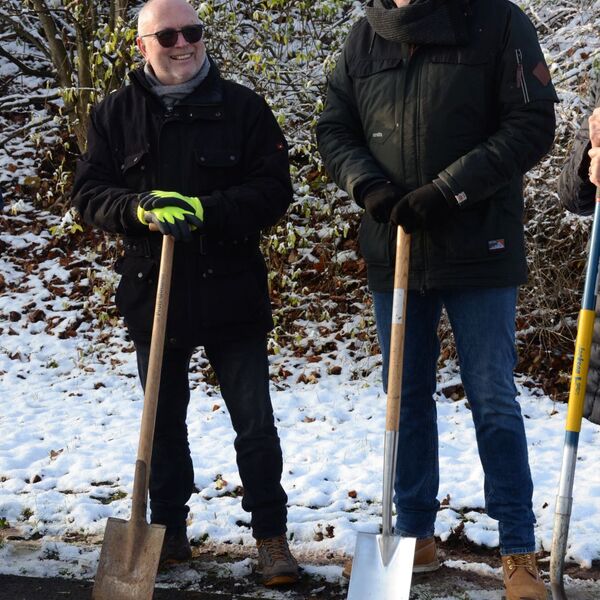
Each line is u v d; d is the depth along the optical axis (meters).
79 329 8.22
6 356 7.81
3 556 4.24
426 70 3.65
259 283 4.02
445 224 3.64
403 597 3.33
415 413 3.88
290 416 6.48
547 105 3.61
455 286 3.67
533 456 5.45
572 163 3.52
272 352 7.72
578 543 4.10
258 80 7.63
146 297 3.97
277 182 3.94
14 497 4.92
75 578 4.01
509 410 3.66
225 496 4.97
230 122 3.94
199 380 7.26
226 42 7.68
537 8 7.25
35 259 9.27
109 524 3.64
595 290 3.34
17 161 10.62
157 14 3.85
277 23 7.96
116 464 5.36
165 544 4.09
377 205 3.61
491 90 3.63
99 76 7.66
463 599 3.72
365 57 3.81
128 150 3.98
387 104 3.72
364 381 7.17
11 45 12.14
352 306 8.13
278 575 3.86
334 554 4.22
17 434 6.01
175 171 3.91
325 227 8.48
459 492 4.82
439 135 3.63
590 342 3.33
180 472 4.09
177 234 3.63
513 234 3.69
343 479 5.15
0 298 8.71
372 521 4.52
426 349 3.84
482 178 3.50
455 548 4.27
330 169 3.89
